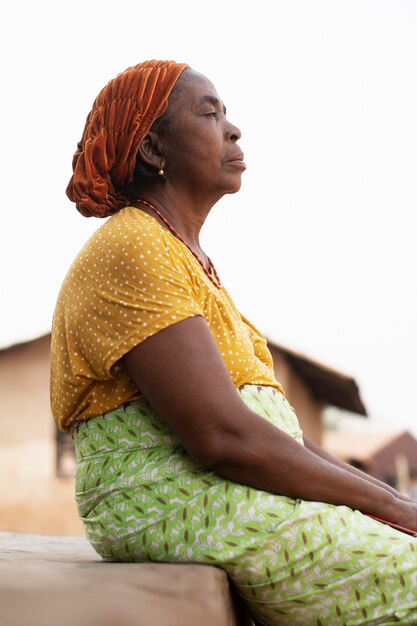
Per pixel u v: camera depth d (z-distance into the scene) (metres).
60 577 1.51
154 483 1.96
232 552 1.88
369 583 1.87
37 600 1.35
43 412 16.73
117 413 2.02
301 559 1.88
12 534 3.63
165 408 1.91
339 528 1.90
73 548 2.68
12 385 16.73
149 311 1.94
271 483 1.91
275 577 1.88
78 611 1.34
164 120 2.24
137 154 2.25
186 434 1.90
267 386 2.16
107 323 1.97
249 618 2.14
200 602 1.52
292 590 1.89
